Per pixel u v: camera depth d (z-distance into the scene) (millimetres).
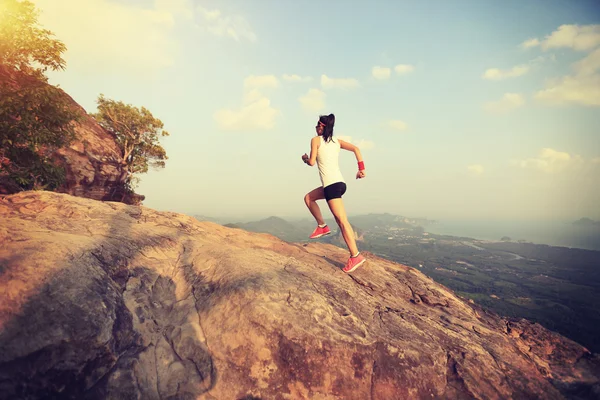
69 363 1881
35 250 2309
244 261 3428
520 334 4059
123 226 3760
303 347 2414
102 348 2049
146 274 3074
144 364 2256
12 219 2973
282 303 2715
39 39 7824
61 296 2062
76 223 3453
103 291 2385
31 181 8102
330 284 3473
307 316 2660
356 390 2412
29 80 7859
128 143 27438
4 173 7535
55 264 2248
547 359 3635
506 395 2629
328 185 4125
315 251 5828
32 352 1773
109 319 2223
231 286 2861
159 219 4664
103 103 25938
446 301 4496
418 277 5188
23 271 2059
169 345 2482
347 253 5949
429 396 2541
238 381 2289
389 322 3115
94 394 1937
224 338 2484
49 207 3646
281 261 3842
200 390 2209
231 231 5430
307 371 2377
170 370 2293
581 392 3059
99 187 20047
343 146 4410
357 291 3650
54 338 1862
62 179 8875
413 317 3434
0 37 7312
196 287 3156
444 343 3055
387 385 2496
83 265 2453
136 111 26844
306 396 2311
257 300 2654
